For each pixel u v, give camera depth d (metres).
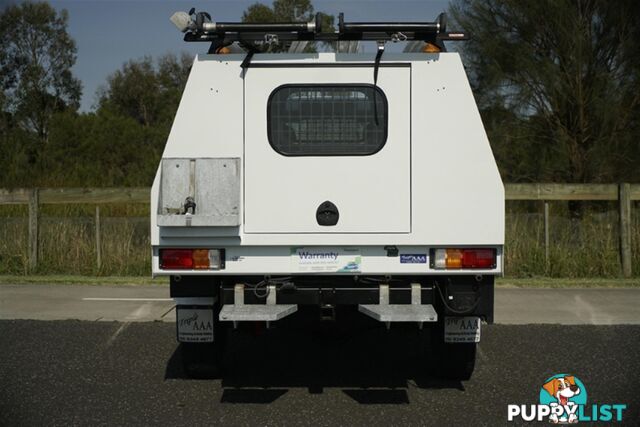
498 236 5.26
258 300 5.35
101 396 5.71
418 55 5.31
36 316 8.76
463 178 5.28
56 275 12.03
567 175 17.33
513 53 17.16
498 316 8.78
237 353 7.12
